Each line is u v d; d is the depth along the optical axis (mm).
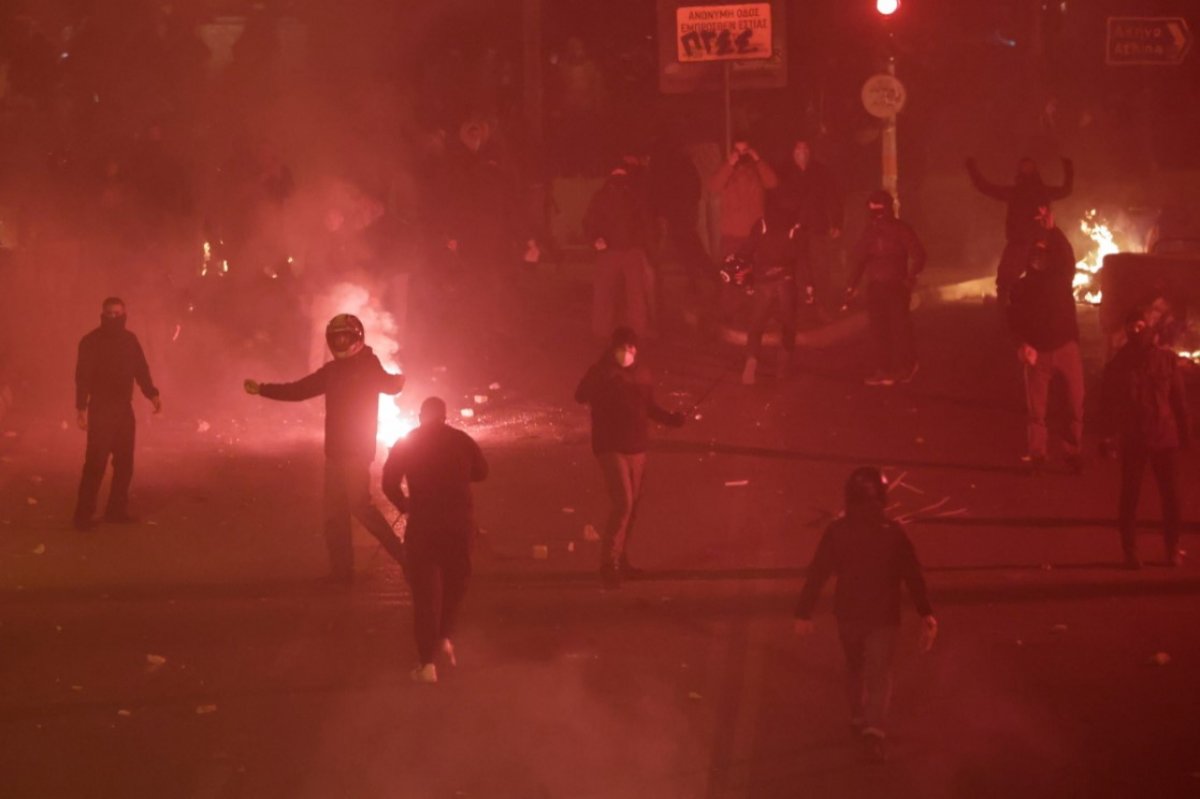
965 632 40375
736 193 81125
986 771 31109
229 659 38969
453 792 30453
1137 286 82062
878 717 31078
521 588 45094
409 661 38750
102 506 55438
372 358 45500
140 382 53094
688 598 43844
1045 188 86750
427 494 37312
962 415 69688
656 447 63875
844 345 87438
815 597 32125
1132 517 46062
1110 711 34469
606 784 30703
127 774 31469
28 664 38594
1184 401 46156
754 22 96688
